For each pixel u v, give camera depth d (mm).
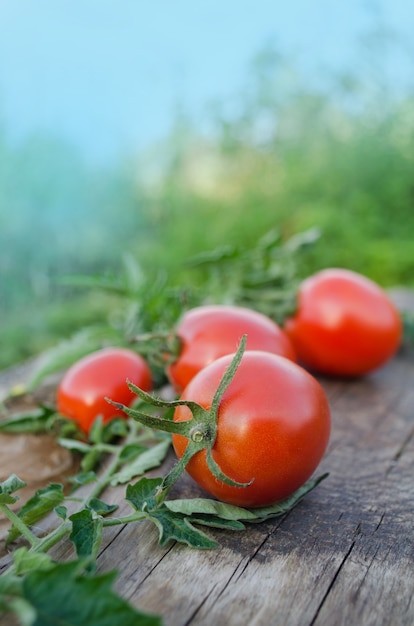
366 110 1420
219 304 448
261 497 275
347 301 422
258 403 267
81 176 1551
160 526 259
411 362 477
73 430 369
